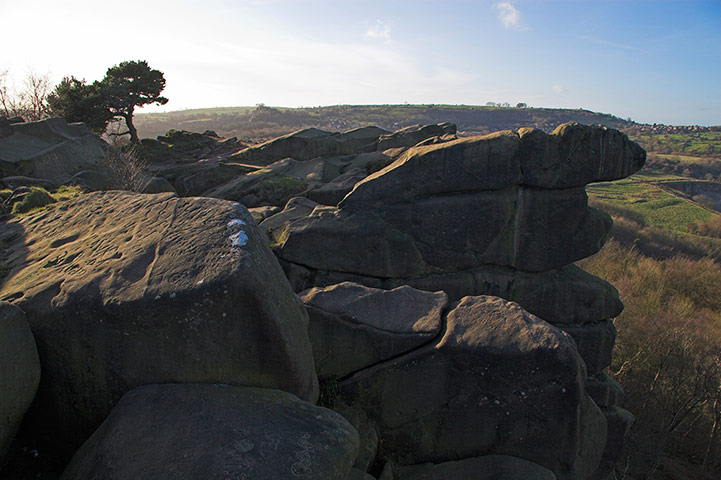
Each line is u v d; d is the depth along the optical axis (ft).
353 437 9.89
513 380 13.80
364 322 15.72
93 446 8.64
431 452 14.85
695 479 33.32
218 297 9.82
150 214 12.91
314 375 12.69
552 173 24.31
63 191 29.32
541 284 26.08
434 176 25.61
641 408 37.93
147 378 10.11
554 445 13.82
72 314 10.14
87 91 69.10
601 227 25.43
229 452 8.27
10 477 10.03
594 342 26.14
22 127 39.81
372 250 26.27
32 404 10.63
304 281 26.86
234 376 10.38
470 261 26.27
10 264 13.30
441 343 14.49
